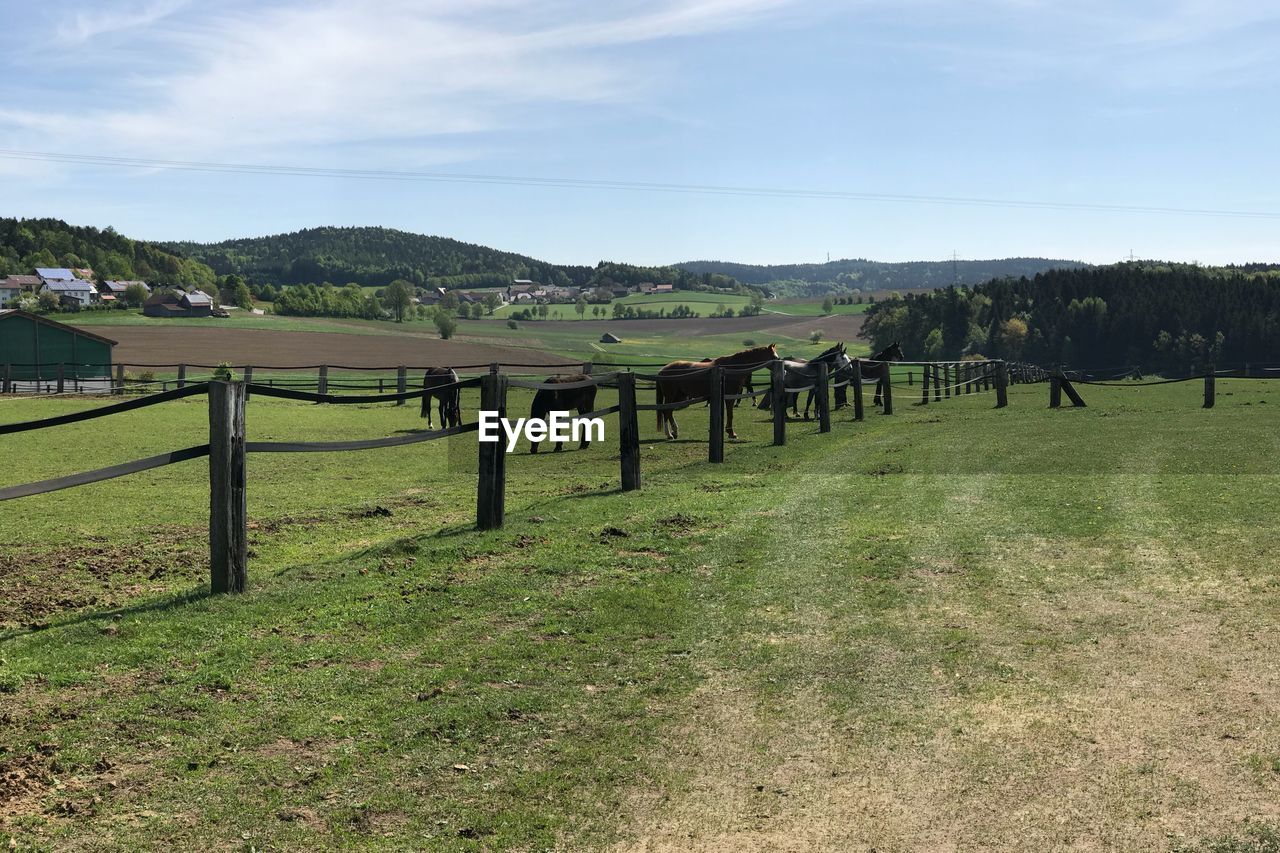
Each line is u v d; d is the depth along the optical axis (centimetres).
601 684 480
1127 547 720
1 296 15950
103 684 477
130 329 10688
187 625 568
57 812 351
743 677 486
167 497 1102
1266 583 616
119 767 388
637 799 365
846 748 405
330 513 987
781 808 357
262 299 17875
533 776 383
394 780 380
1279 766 377
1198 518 809
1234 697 444
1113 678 471
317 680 484
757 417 2216
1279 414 1791
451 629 566
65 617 594
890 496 968
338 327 12812
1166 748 396
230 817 350
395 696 464
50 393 3356
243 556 641
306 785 375
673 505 939
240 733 421
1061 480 1038
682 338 14250
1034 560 692
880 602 604
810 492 1009
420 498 1089
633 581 663
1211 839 329
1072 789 366
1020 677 476
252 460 1488
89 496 1109
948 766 387
